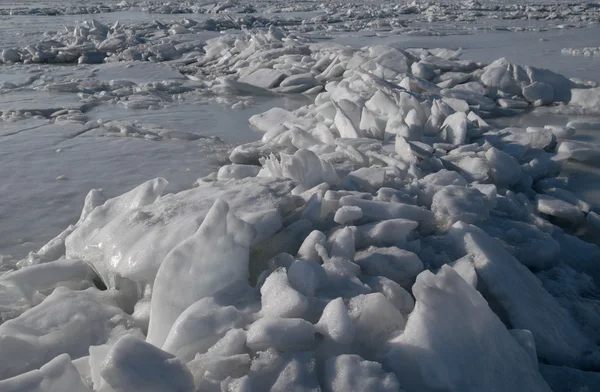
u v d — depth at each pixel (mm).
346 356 1558
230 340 1636
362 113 5098
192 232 2205
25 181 4184
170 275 1912
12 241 3145
